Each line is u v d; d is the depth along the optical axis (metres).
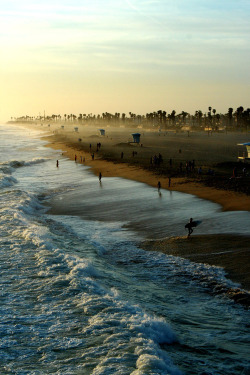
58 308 14.56
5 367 10.78
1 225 27.30
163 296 16.42
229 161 64.44
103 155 84.31
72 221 30.56
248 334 13.12
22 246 22.48
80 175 58.38
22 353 11.52
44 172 63.59
